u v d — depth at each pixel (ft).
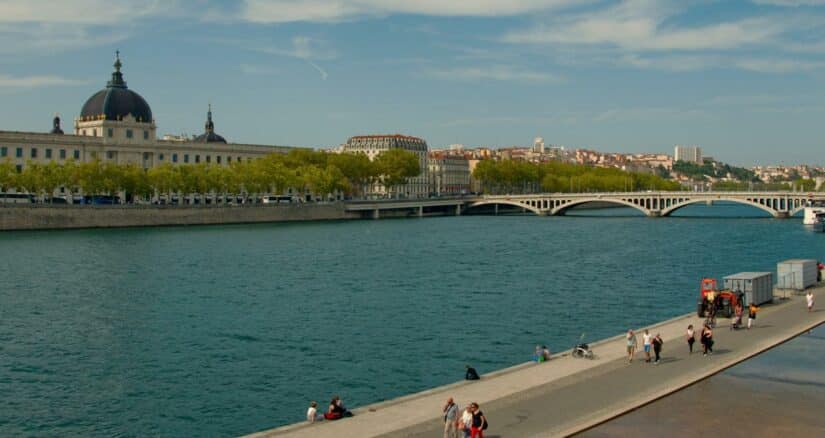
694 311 349.61
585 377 208.13
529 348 281.74
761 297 309.83
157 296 384.88
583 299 381.60
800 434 165.07
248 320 328.90
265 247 628.69
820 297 330.95
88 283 422.41
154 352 276.00
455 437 161.58
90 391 232.73
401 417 178.09
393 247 643.45
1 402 222.48
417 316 338.34
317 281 440.04
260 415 213.25
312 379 244.22
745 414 177.78
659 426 170.19
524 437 163.12
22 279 432.66
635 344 228.84
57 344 286.25
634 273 478.59
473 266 513.04
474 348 281.54
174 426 205.77
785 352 234.38
